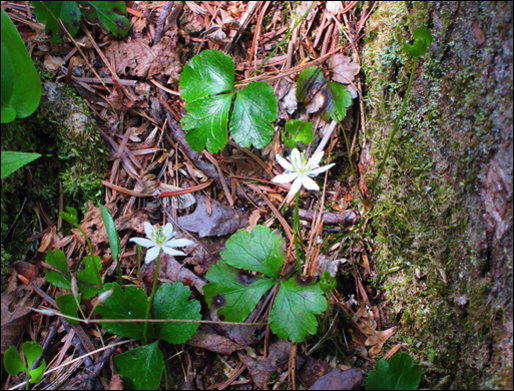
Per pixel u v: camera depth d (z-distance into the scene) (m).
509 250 0.13
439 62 0.14
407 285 0.15
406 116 0.16
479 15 0.13
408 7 0.15
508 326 0.13
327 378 0.14
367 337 0.16
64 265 0.15
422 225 0.15
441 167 0.15
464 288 0.14
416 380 0.14
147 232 0.13
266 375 0.15
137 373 0.14
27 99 0.14
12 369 0.13
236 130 0.16
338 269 0.16
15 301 0.15
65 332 0.15
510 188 0.13
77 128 0.16
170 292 0.15
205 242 0.16
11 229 0.16
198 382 0.15
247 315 0.15
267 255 0.15
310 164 0.14
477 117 0.14
